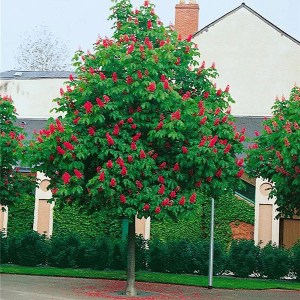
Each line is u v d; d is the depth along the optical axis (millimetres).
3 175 25047
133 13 19172
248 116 38188
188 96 18422
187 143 18078
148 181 17672
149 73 17562
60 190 17203
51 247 27703
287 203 21875
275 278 26844
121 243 27297
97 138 17469
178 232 30984
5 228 32531
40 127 39281
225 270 27125
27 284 20859
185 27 41469
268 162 21141
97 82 17656
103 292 19469
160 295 19266
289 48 39062
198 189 18500
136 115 17719
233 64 39375
